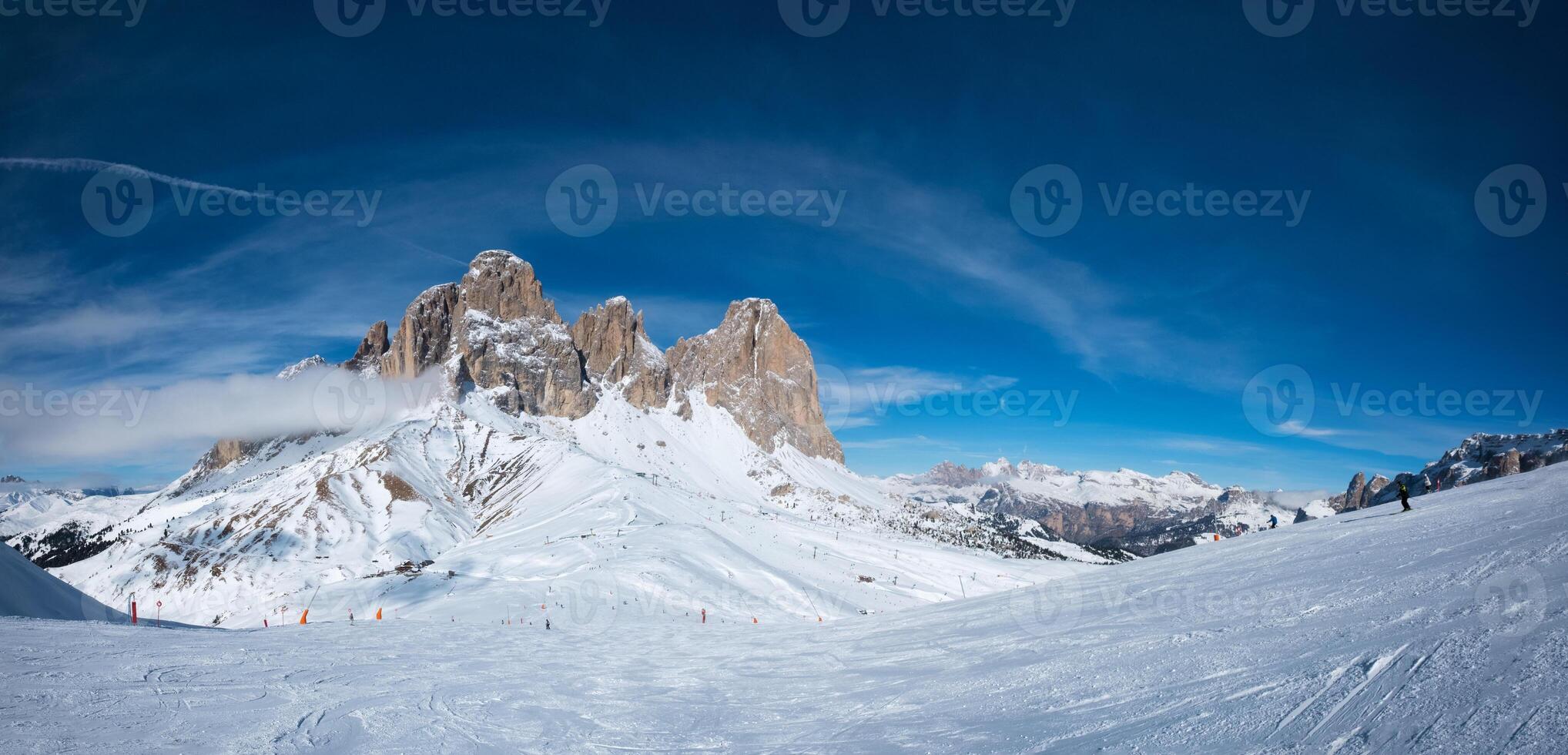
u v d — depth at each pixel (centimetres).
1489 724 677
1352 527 2384
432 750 1277
